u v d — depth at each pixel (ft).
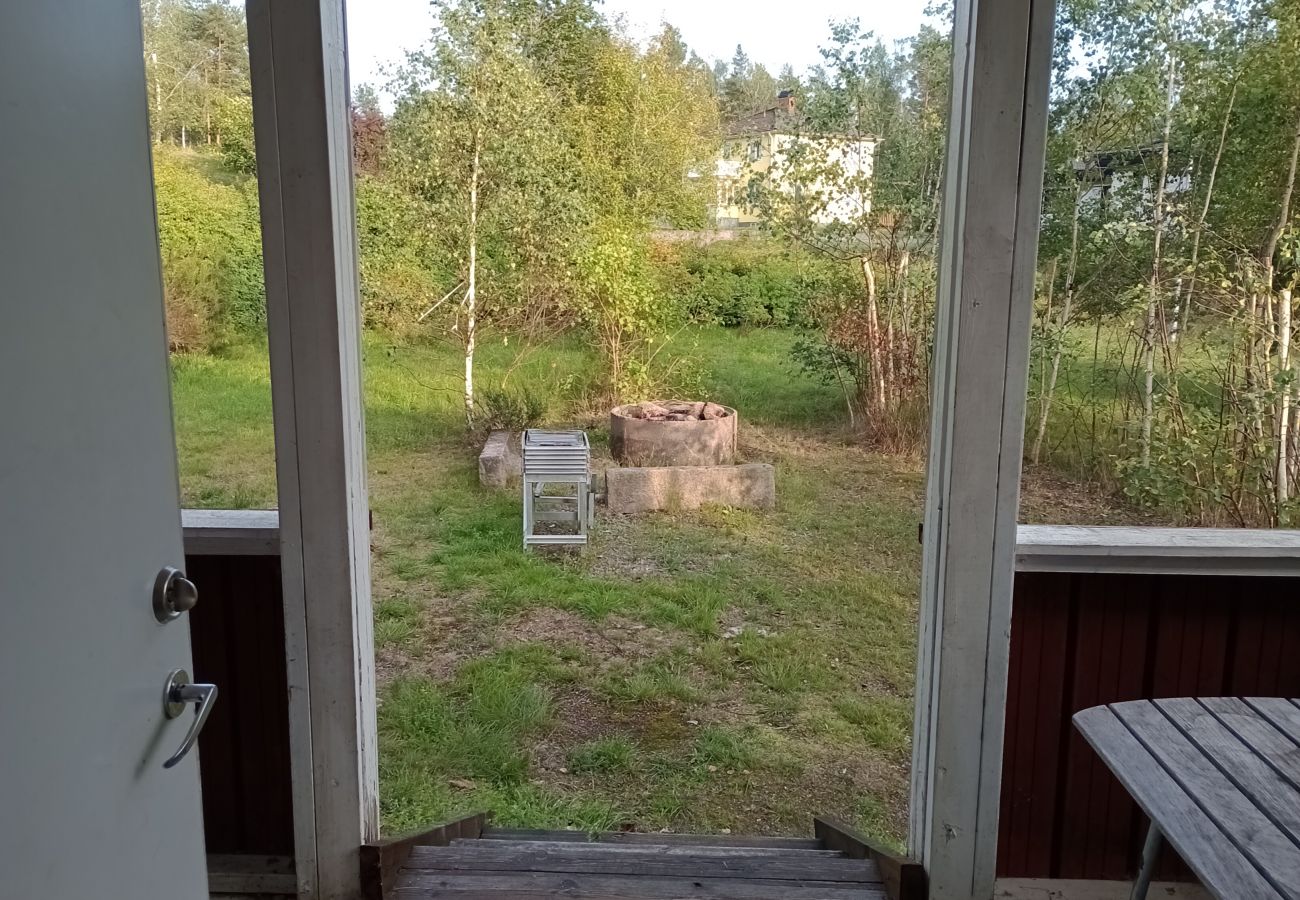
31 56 2.43
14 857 2.36
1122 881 6.45
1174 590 6.25
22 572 2.39
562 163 24.54
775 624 14.48
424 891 5.97
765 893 6.03
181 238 21.75
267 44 5.09
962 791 5.85
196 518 6.30
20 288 2.38
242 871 6.46
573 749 10.61
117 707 2.88
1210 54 13.69
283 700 6.40
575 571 16.39
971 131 5.16
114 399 2.87
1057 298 15.93
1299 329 13.12
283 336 5.41
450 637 13.79
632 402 25.18
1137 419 15.20
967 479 5.51
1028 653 6.30
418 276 24.53
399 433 23.94
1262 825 3.88
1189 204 14.11
